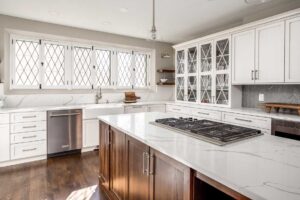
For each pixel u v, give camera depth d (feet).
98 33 14.65
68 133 12.12
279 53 9.52
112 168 7.18
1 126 10.16
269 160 3.51
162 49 17.94
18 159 10.78
